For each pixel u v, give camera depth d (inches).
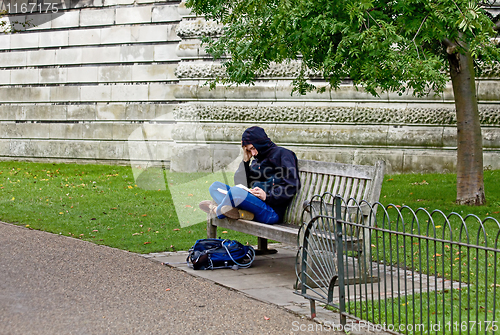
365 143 504.4
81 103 641.6
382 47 258.1
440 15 259.3
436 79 268.5
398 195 384.2
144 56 613.3
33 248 229.8
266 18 305.0
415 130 493.7
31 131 662.5
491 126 481.4
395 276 199.8
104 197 390.3
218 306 159.3
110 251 233.6
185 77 566.6
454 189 393.7
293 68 528.4
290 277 199.6
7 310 147.2
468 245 114.0
